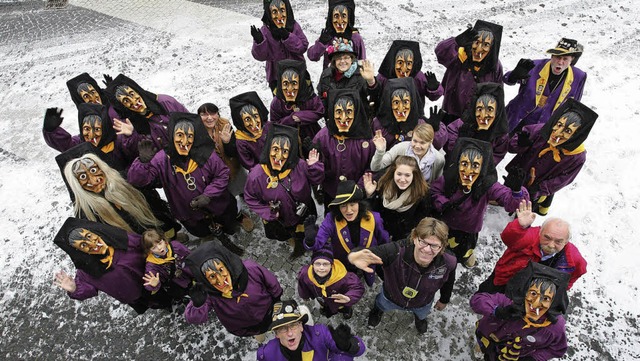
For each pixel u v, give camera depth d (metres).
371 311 4.36
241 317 3.60
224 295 3.34
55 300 4.90
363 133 4.23
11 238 5.50
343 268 3.62
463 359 4.21
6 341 4.66
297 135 3.98
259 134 4.37
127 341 4.55
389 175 3.70
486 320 3.41
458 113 5.25
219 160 4.29
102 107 4.46
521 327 3.17
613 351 4.21
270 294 3.73
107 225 3.66
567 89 4.68
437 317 4.47
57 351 4.55
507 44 7.32
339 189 3.43
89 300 4.84
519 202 3.59
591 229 5.06
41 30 8.74
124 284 3.72
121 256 3.68
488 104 3.93
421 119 4.44
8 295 5.00
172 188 4.27
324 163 4.46
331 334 3.17
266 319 3.76
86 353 4.51
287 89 4.56
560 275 2.88
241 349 4.40
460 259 4.61
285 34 5.42
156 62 7.72
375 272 4.07
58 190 6.00
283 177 4.03
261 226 5.37
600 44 7.17
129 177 4.13
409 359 4.24
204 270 3.18
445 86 5.25
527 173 4.37
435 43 7.46
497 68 4.86
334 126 4.14
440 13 8.02
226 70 7.44
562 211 5.23
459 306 4.54
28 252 5.36
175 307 4.71
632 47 7.07
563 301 2.86
